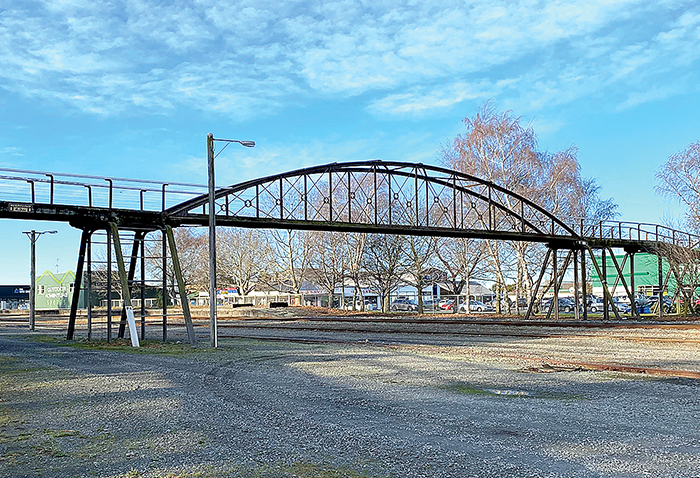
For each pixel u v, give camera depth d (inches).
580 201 2133.4
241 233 3171.8
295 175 1323.8
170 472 282.4
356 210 2434.8
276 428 366.6
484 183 1567.4
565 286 3811.5
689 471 274.5
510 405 434.3
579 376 583.2
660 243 1772.9
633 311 1702.8
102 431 365.4
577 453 305.0
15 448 328.5
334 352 852.0
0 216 1040.8
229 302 3238.2
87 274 1141.1
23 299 4852.4
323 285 2758.4
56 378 605.9
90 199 1091.3
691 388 507.2
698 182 1787.6
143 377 609.3
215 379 589.6
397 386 530.6
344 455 305.7
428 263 2498.8
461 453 307.1
